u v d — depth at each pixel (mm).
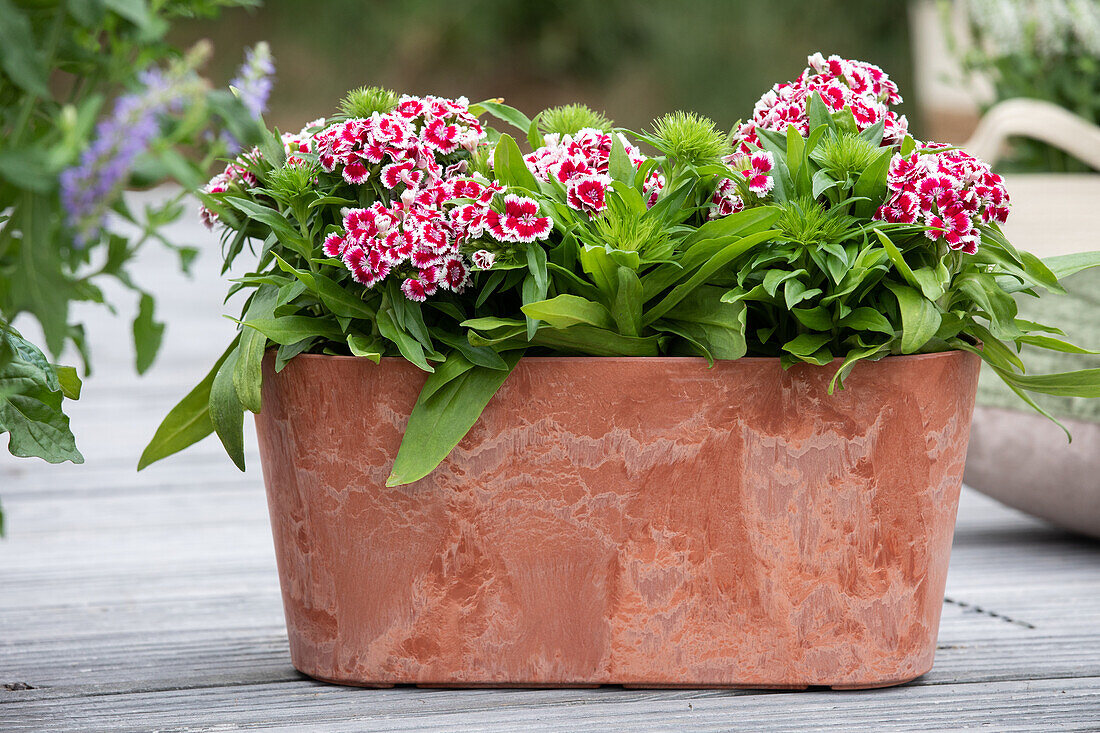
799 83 1406
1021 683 1370
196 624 1651
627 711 1257
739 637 1298
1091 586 1878
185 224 7672
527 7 12992
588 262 1207
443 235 1197
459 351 1256
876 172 1235
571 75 13172
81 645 1546
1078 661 1464
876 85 1429
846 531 1276
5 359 1038
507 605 1302
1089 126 2090
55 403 1160
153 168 816
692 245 1229
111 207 897
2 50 808
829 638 1297
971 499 2660
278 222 1258
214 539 2172
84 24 826
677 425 1257
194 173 844
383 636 1318
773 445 1259
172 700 1312
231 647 1539
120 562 2006
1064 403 2002
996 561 2059
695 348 1279
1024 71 2748
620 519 1276
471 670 1314
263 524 2289
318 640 1351
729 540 1279
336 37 12703
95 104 797
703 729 1203
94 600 1774
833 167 1261
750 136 1389
